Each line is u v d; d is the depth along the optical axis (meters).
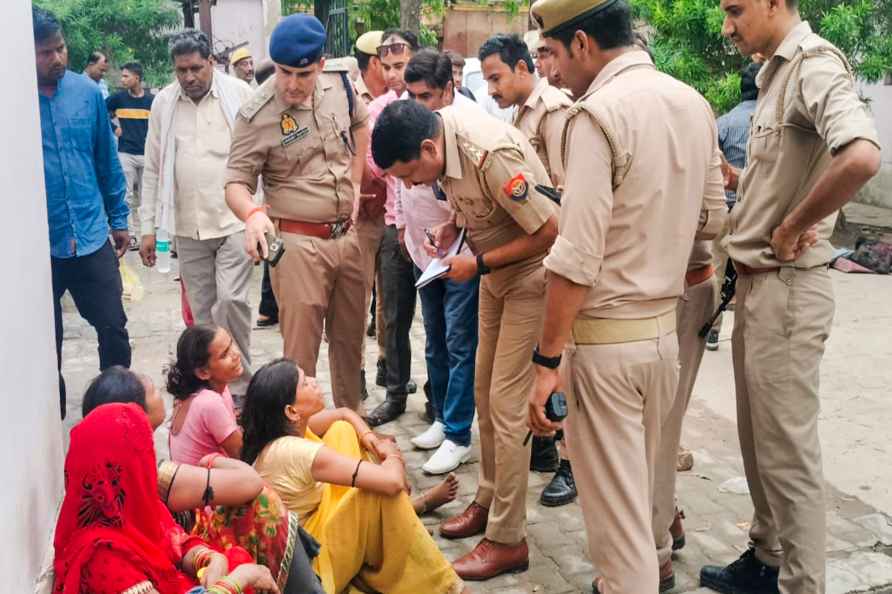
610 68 2.38
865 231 9.70
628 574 2.38
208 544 2.50
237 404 4.68
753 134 2.83
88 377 5.30
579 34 2.38
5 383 1.98
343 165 3.88
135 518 2.10
